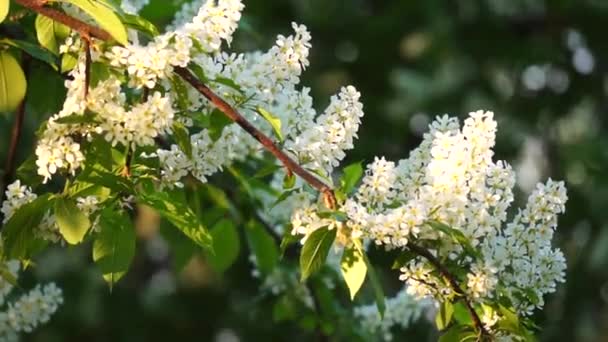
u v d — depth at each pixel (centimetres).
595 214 1373
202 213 697
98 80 469
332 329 738
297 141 486
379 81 1565
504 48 1532
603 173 1402
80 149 472
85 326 1495
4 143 1322
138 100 480
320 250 466
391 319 691
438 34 1535
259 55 549
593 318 1309
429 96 1494
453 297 482
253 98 495
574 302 1314
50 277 1472
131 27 479
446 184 467
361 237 464
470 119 470
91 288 1499
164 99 456
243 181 662
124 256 495
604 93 1512
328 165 494
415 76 1508
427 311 805
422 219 459
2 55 540
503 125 1484
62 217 474
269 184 697
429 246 479
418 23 1565
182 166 495
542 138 1479
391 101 1506
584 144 1434
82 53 473
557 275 485
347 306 830
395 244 459
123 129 459
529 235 481
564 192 481
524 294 484
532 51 1517
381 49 1567
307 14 1576
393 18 1572
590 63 1515
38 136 471
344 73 1570
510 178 475
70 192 479
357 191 494
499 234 489
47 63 612
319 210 475
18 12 573
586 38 1525
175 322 1555
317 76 1568
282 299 746
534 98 1494
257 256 727
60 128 464
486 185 490
